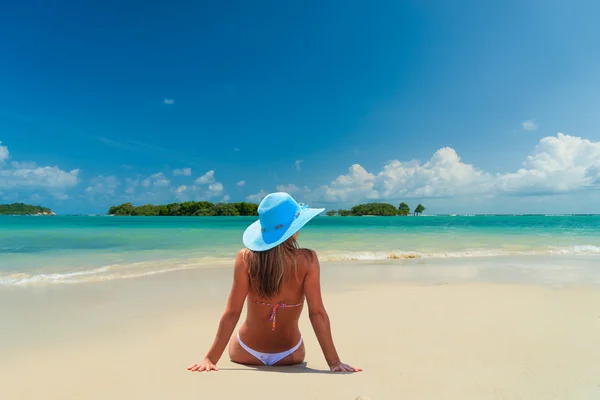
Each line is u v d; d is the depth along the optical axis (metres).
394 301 5.76
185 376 2.53
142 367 2.91
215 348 2.79
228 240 17.84
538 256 12.65
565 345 3.45
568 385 2.40
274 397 2.12
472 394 2.23
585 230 27.91
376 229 29.67
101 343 3.81
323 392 2.21
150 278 8.00
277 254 2.69
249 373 2.60
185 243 16.31
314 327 2.79
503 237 20.75
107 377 2.60
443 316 4.78
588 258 12.10
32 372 2.81
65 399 2.18
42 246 14.67
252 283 2.75
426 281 7.73
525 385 2.40
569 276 8.45
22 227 30.19
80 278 7.96
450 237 20.72
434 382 2.45
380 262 10.90
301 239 19.27
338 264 10.45
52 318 4.86
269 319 2.84
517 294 6.34
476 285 7.25
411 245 16.16
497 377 2.56
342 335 3.95
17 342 3.85
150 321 4.72
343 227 33.84
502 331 4.01
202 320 4.78
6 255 11.84
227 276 8.27
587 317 4.67
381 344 3.59
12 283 7.38
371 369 2.79
